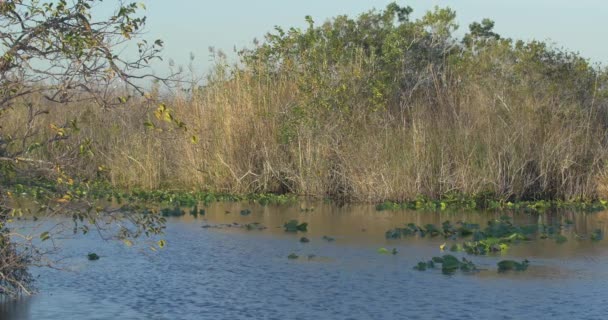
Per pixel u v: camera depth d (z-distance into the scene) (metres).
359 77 22.89
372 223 16.97
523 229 15.82
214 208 19.33
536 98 22.88
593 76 24.61
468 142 20.84
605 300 10.45
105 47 9.10
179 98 22.73
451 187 20.55
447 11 27.70
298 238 15.02
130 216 9.93
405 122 22.11
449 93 23.47
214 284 11.36
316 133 22.09
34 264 10.45
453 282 11.45
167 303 10.34
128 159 22.69
